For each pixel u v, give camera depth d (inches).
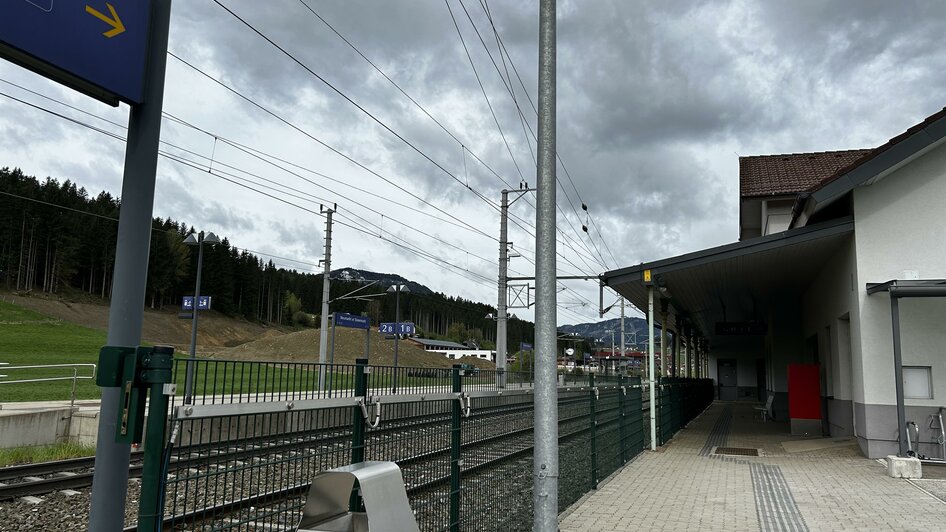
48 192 3759.8
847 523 296.4
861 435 523.5
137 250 121.3
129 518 268.5
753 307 1039.6
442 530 181.0
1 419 486.6
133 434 100.0
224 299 4131.4
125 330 117.9
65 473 370.9
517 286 1145.4
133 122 124.9
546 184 210.8
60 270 3560.5
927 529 286.0
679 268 560.7
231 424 116.3
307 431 135.0
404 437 165.9
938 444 481.1
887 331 500.7
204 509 110.3
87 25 113.0
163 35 129.4
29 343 2123.5
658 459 509.4
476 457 211.6
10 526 261.3
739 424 893.2
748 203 862.5
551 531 199.0
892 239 506.9
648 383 604.4
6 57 103.2
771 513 315.9
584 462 352.8
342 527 130.7
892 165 479.2
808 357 887.1
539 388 204.7
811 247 572.7
